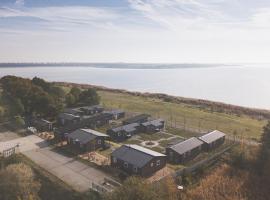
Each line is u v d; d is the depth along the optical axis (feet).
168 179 185.68
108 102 468.34
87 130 270.26
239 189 188.96
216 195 180.04
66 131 277.03
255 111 478.59
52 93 380.99
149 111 414.00
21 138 276.21
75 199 174.50
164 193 165.89
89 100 400.06
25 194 156.15
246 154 225.56
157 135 297.33
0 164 197.16
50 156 236.22
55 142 268.41
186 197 173.99
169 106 456.04
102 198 160.04
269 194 191.52
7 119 322.34
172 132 308.81
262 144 229.45
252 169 216.13
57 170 210.79
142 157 210.59
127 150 222.28
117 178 201.36
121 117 365.81
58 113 342.23
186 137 292.40
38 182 176.65
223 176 204.03
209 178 199.31
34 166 213.05
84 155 239.30
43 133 292.20
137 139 283.38
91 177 201.77
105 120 330.34
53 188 185.68
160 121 321.73
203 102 530.68
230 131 325.83
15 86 348.59
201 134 294.05
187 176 200.13
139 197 132.46
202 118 383.24
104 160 230.48
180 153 228.22
